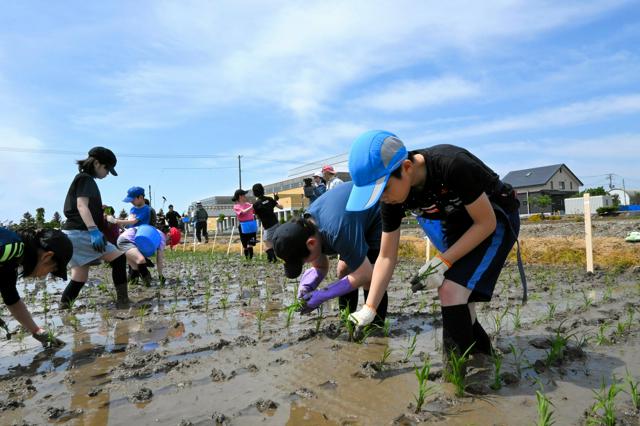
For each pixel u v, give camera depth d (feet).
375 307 10.02
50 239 11.03
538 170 226.17
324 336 12.54
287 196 153.38
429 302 17.28
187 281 26.55
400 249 38.96
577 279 21.90
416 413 7.64
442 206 8.78
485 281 8.70
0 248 10.23
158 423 7.66
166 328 14.56
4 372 10.70
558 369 9.36
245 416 7.82
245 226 38.73
